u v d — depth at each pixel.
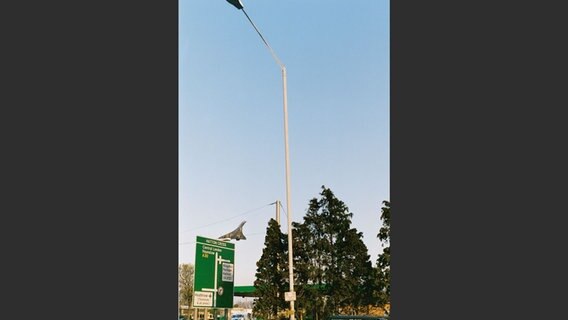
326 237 23.78
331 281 23.59
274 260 24.73
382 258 22.66
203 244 21.58
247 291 31.72
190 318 35.53
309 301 23.80
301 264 23.94
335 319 19.94
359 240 23.28
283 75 15.25
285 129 15.15
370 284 22.95
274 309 24.16
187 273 36.72
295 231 24.20
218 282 22.20
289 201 15.09
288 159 15.10
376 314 22.56
